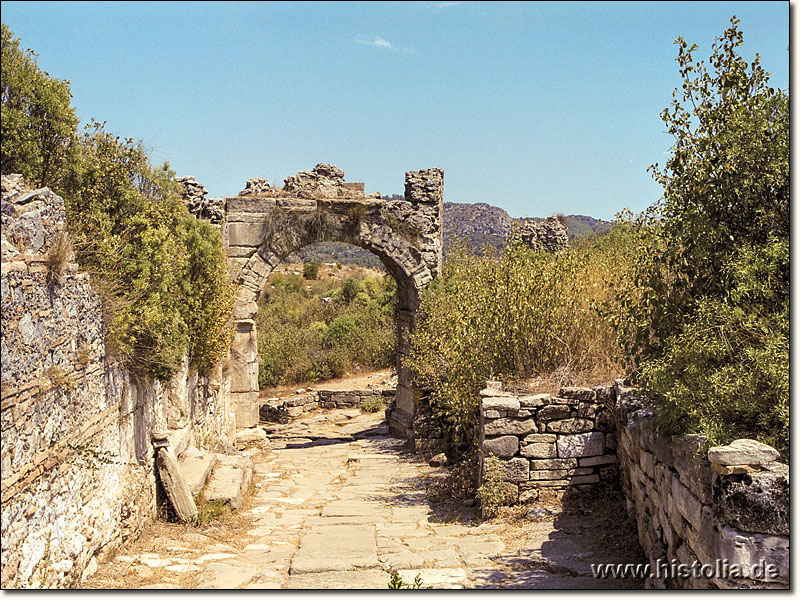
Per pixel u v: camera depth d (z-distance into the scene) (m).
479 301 11.27
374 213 19.25
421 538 8.40
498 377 10.63
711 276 6.31
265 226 18.47
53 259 6.05
